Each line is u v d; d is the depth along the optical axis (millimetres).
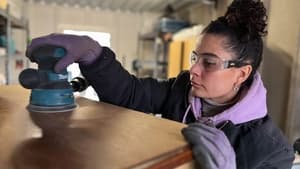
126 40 4785
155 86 927
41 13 4348
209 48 741
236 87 791
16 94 721
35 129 470
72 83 717
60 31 4469
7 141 415
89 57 685
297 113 1815
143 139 445
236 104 742
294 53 1837
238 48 740
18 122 501
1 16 2432
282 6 1947
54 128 479
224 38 732
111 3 4270
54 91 588
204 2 3230
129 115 578
